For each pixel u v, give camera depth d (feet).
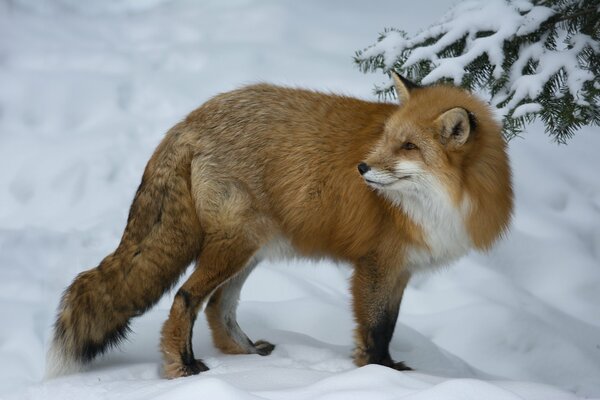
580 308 47.57
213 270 32.32
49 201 51.96
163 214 32.45
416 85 33.01
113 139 57.72
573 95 33.22
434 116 30.48
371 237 32.19
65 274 43.29
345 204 32.32
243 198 32.50
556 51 34.63
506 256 50.19
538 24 34.83
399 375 26.99
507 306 43.75
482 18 35.86
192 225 32.58
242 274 34.83
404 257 32.22
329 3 83.76
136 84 64.80
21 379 31.55
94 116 61.11
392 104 33.86
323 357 33.94
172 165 32.81
